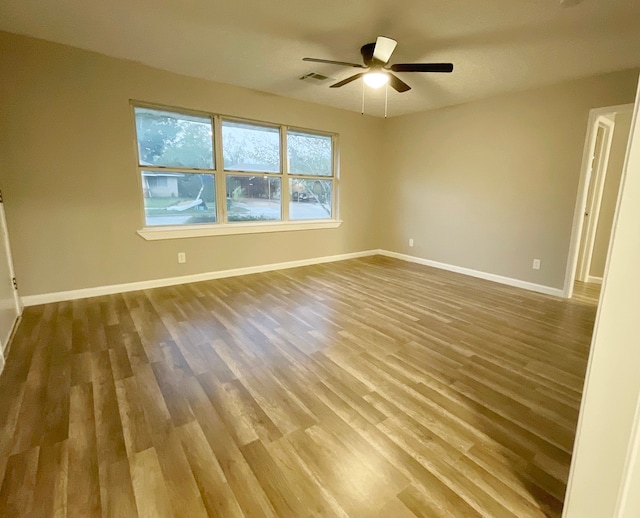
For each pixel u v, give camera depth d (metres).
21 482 1.32
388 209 5.76
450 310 3.25
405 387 1.98
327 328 2.81
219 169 4.13
